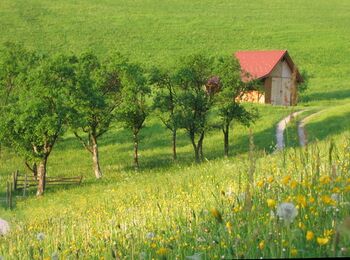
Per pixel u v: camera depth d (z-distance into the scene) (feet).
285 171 37.78
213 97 193.88
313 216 24.17
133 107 183.62
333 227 22.07
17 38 400.67
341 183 29.17
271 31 455.63
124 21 450.30
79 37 413.80
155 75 194.80
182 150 212.23
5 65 189.16
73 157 210.18
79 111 168.96
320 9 523.70
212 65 193.26
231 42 429.38
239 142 211.41
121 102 186.80
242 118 194.80
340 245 19.74
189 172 112.57
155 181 119.75
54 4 467.52
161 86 196.34
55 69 162.50
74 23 435.53
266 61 296.51
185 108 191.31
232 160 133.39
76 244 47.26
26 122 155.84
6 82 190.39
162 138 226.38
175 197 65.05
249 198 22.43
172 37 429.38
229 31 449.89
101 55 390.83
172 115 193.36
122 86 186.70
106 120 180.34
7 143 165.48
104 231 47.32
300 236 21.75
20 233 72.08
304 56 409.28
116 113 184.44
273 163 46.73
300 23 479.00
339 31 463.83
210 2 517.96
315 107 261.03
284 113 244.63
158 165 189.37
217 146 210.79
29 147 160.97
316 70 383.65
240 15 488.85
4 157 209.97
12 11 440.86
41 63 172.96
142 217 50.44
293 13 505.66
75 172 190.39
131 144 222.07
